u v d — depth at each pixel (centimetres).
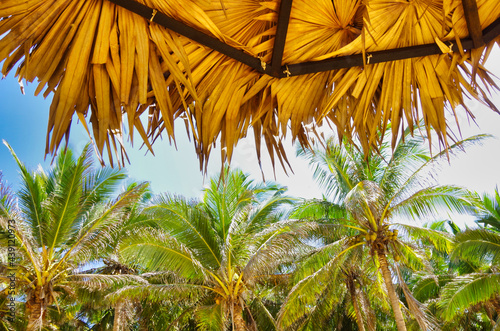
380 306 1798
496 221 1662
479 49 177
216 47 162
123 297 1299
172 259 1288
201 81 175
